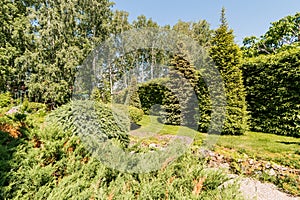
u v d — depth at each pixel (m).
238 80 5.91
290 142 4.76
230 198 1.19
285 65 5.68
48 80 12.64
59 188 1.22
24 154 1.53
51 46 13.12
